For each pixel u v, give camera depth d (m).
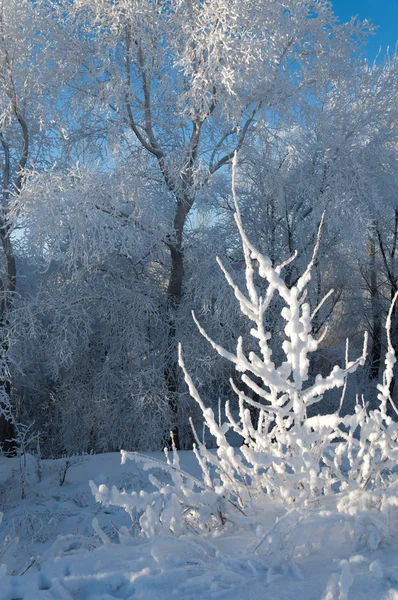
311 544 1.71
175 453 2.34
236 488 2.19
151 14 10.65
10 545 2.39
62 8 11.08
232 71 9.59
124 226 10.45
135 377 11.11
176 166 11.08
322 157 12.12
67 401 12.65
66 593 1.50
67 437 12.52
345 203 11.05
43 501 4.82
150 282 12.81
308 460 2.00
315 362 13.80
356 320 16.47
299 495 2.07
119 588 1.54
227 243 13.01
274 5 10.50
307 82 12.01
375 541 1.67
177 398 11.47
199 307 11.83
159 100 12.01
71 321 11.56
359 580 1.45
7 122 11.38
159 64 11.17
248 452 1.97
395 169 12.14
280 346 11.48
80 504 4.74
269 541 1.62
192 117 10.88
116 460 6.61
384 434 2.13
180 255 11.88
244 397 2.11
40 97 11.27
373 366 16.19
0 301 11.16
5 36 10.38
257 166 12.36
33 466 6.56
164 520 1.95
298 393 2.03
